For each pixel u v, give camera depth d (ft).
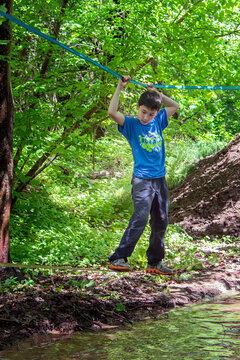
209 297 15.24
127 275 17.38
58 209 27.99
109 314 12.30
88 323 11.54
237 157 36.47
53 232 22.06
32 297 12.80
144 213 12.66
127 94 20.95
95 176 40.06
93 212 29.73
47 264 18.38
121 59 18.49
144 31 19.21
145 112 12.67
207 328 10.92
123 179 38.14
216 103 60.75
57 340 10.21
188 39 18.26
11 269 15.16
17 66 19.84
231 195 32.55
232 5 17.17
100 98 20.65
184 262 18.54
